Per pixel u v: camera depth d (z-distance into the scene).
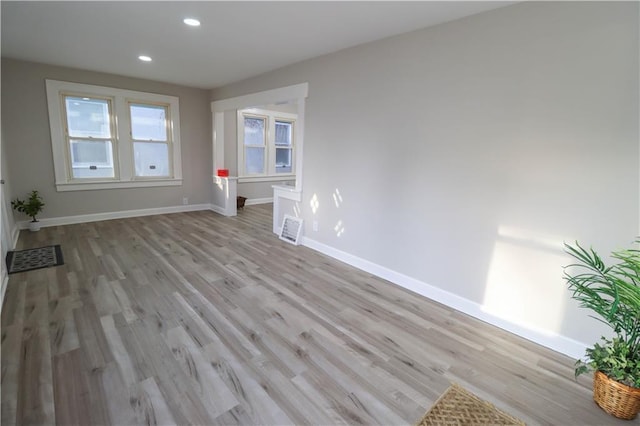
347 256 3.70
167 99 5.64
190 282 3.05
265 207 7.00
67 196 4.92
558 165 2.12
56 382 1.74
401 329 2.40
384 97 3.11
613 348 1.71
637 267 1.63
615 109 1.89
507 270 2.41
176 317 2.43
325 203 3.91
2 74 4.21
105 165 5.23
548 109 2.13
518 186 2.31
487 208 2.49
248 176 7.11
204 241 4.35
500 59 2.31
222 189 6.03
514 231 2.36
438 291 2.86
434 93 2.72
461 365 2.02
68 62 4.33
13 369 1.83
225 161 6.70
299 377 1.85
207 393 1.71
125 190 5.47
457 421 1.58
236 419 1.56
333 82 3.61
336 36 3.06
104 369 1.85
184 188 6.14
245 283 3.07
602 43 1.90
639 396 1.57
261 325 2.37
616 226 1.95
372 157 3.29
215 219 5.68
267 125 7.29
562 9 2.02
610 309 1.63
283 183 7.71
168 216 5.75
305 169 4.14
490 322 2.53
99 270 3.23
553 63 2.09
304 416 1.59
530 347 2.24
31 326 2.25
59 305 2.54
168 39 3.28
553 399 1.78
